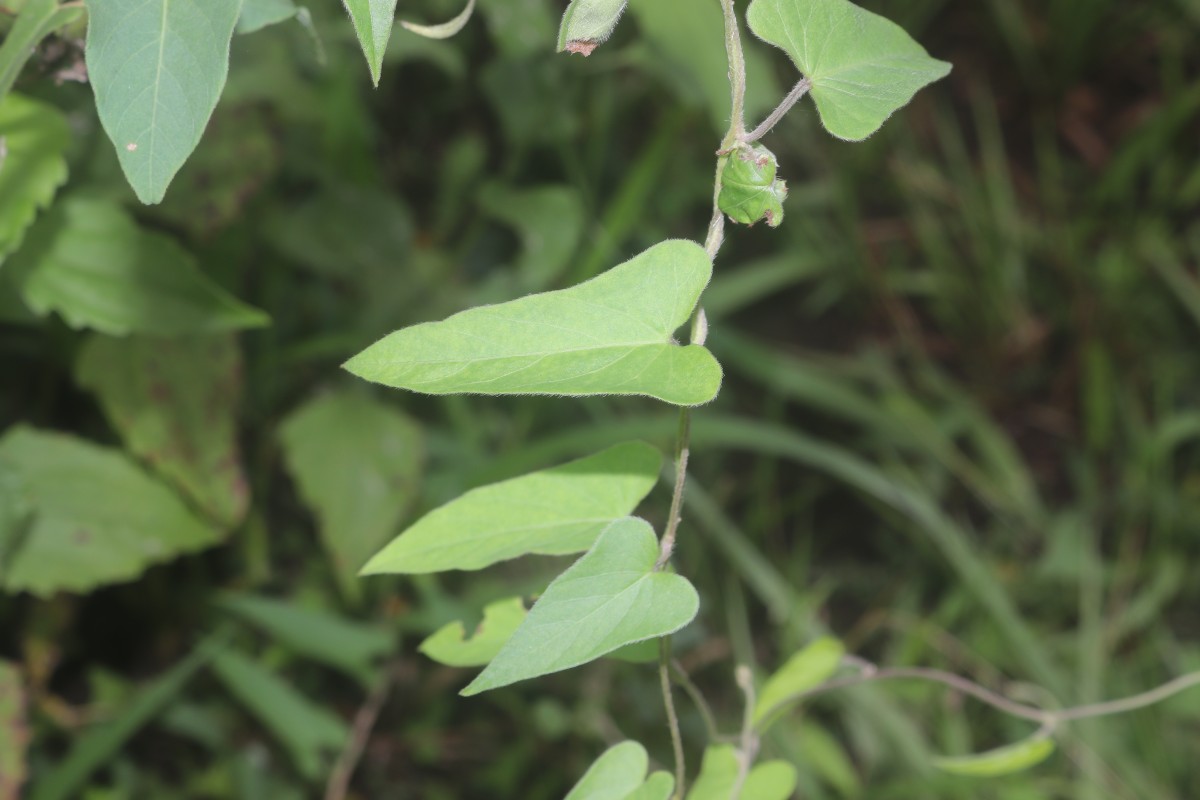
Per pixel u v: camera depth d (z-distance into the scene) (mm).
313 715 1182
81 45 653
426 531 601
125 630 1311
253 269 1316
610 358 535
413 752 1365
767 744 1277
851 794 1348
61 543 934
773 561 1661
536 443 1229
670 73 1252
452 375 531
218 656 1165
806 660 700
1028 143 2195
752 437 1320
